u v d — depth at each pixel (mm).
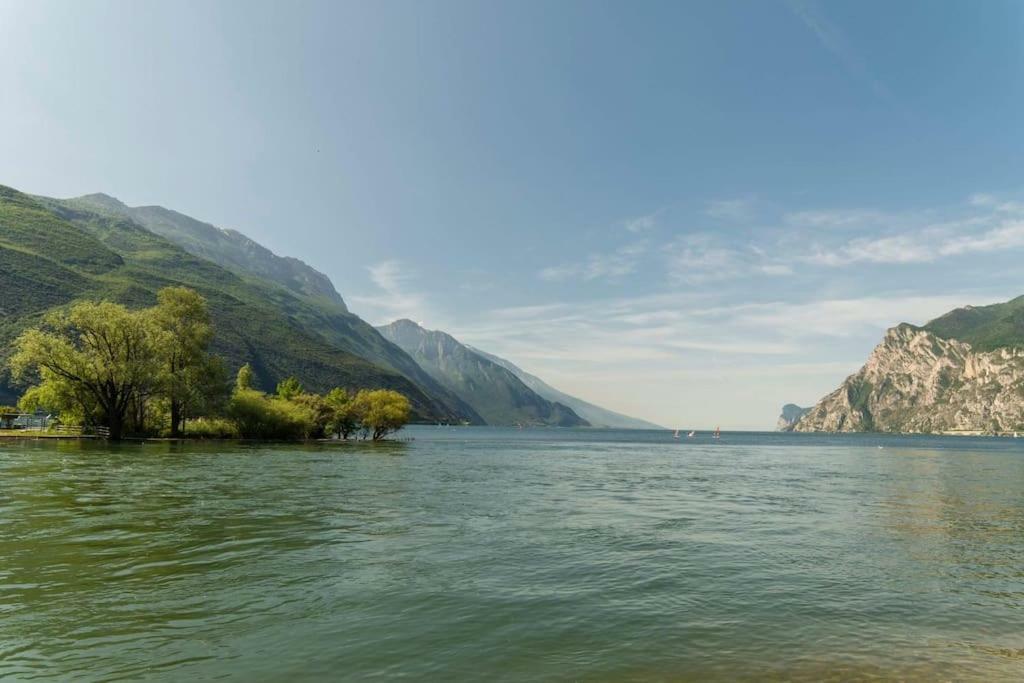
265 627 13531
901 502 39125
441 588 16875
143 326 91250
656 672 11477
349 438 149375
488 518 29500
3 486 36000
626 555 21469
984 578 18891
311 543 22406
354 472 54688
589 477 57875
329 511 30406
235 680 10812
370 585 17062
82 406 90625
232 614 14367
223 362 104125
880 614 15156
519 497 38781
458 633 13359
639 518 30609
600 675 11297
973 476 64688
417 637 13086
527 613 14805
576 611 15016
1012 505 37719
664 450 142125
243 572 18203
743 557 21484
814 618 14773
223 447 86625
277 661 11680
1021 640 13508
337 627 13625
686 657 12219
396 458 79625
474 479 51812
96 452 66562
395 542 22984
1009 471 73562
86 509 28734
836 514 33062
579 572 18922
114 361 88438
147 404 103000
